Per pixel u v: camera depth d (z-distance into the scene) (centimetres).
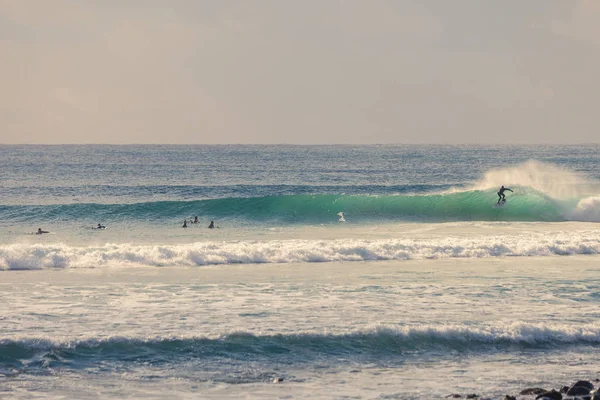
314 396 5344
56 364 5881
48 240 13050
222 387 5525
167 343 6306
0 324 6800
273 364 6025
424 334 6662
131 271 9725
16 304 7619
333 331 6662
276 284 8838
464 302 7900
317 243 11681
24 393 5338
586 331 6825
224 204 17075
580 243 11938
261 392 5422
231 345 6341
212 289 8500
